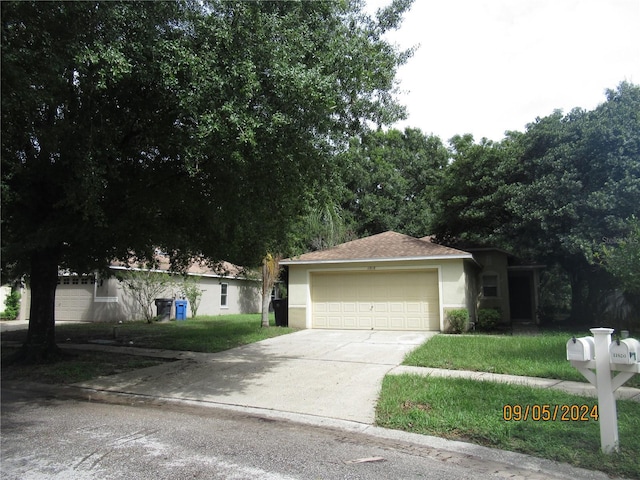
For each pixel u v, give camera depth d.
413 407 6.57
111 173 7.89
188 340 13.99
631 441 5.03
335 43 7.70
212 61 6.52
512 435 5.39
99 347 13.01
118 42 6.32
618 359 4.74
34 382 8.95
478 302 20.17
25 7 5.73
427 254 16.12
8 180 7.64
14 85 5.77
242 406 7.12
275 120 6.46
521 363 9.21
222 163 7.40
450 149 38.53
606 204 14.98
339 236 23.36
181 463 4.71
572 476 4.41
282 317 18.52
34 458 4.84
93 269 12.13
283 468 4.59
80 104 7.52
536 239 17.44
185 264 13.09
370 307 17.03
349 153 9.24
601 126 15.50
